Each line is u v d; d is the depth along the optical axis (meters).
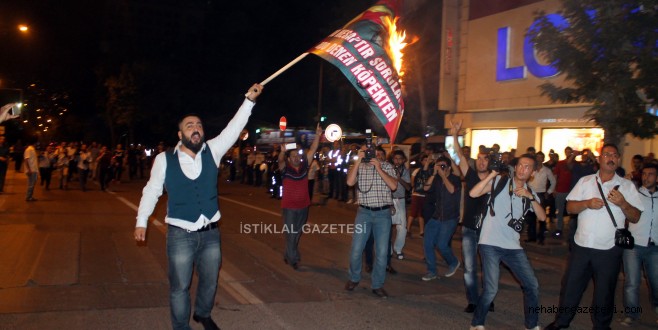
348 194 19.23
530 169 5.93
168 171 5.11
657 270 6.86
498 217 6.03
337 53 6.42
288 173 9.13
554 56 11.02
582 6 10.52
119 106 44.56
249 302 7.18
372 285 7.65
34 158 17.52
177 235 5.09
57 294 7.14
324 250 10.95
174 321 5.13
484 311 6.07
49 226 12.48
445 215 8.59
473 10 19.92
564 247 11.82
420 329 6.32
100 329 5.89
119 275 8.20
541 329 6.53
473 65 19.89
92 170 27.69
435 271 8.76
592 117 11.02
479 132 20.20
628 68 10.23
